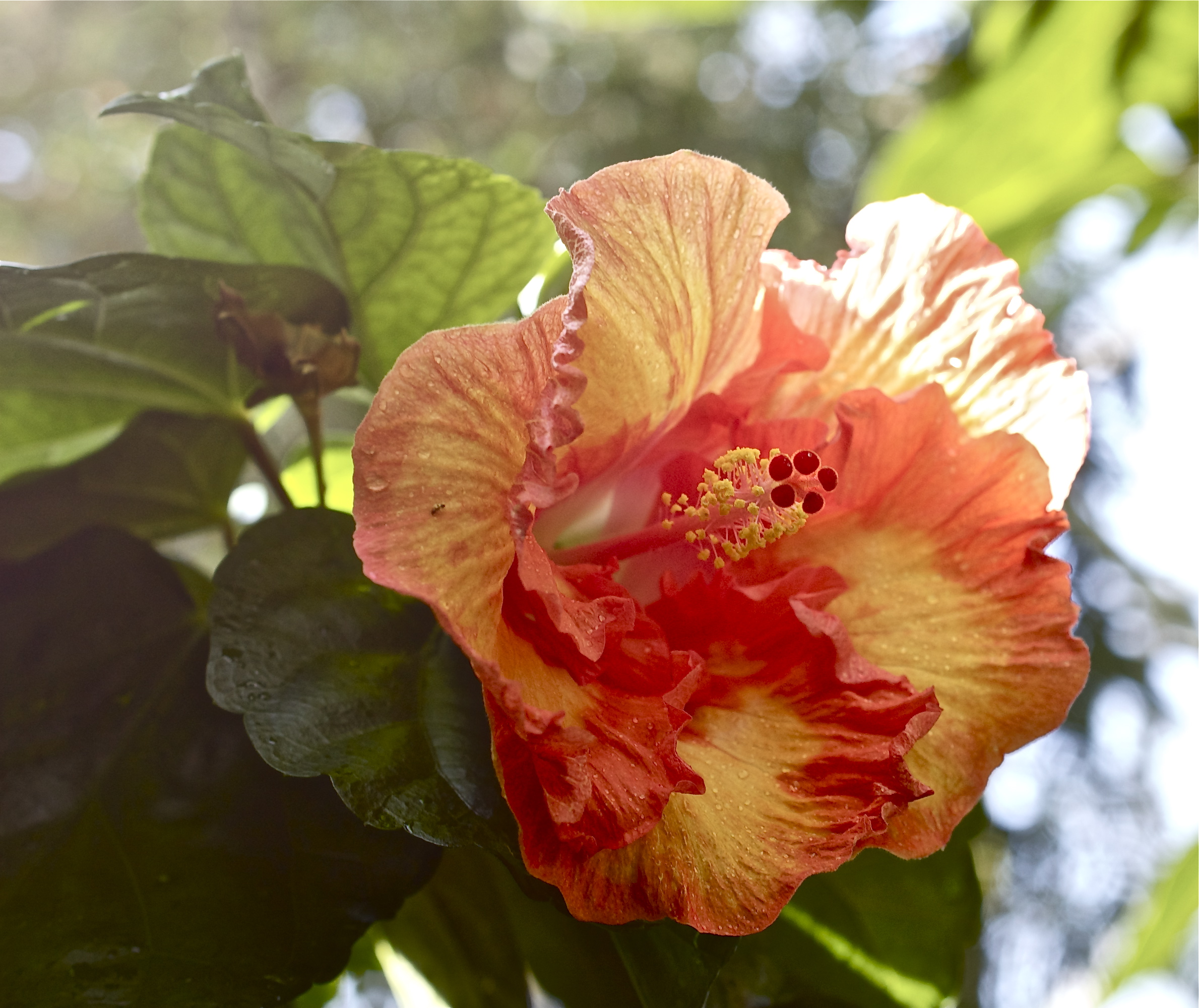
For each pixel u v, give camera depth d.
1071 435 0.28
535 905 0.31
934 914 0.32
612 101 1.75
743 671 0.26
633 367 0.24
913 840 0.26
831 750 0.25
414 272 0.32
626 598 0.25
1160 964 0.50
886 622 0.27
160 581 0.30
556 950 0.31
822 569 0.27
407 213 0.31
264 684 0.26
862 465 0.27
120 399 0.31
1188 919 0.49
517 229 0.31
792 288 0.29
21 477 0.31
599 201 0.24
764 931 0.32
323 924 0.26
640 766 0.23
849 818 0.24
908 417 0.27
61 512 0.33
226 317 0.29
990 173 0.72
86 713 0.28
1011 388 0.28
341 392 0.35
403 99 1.81
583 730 0.22
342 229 0.31
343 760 0.25
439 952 0.34
